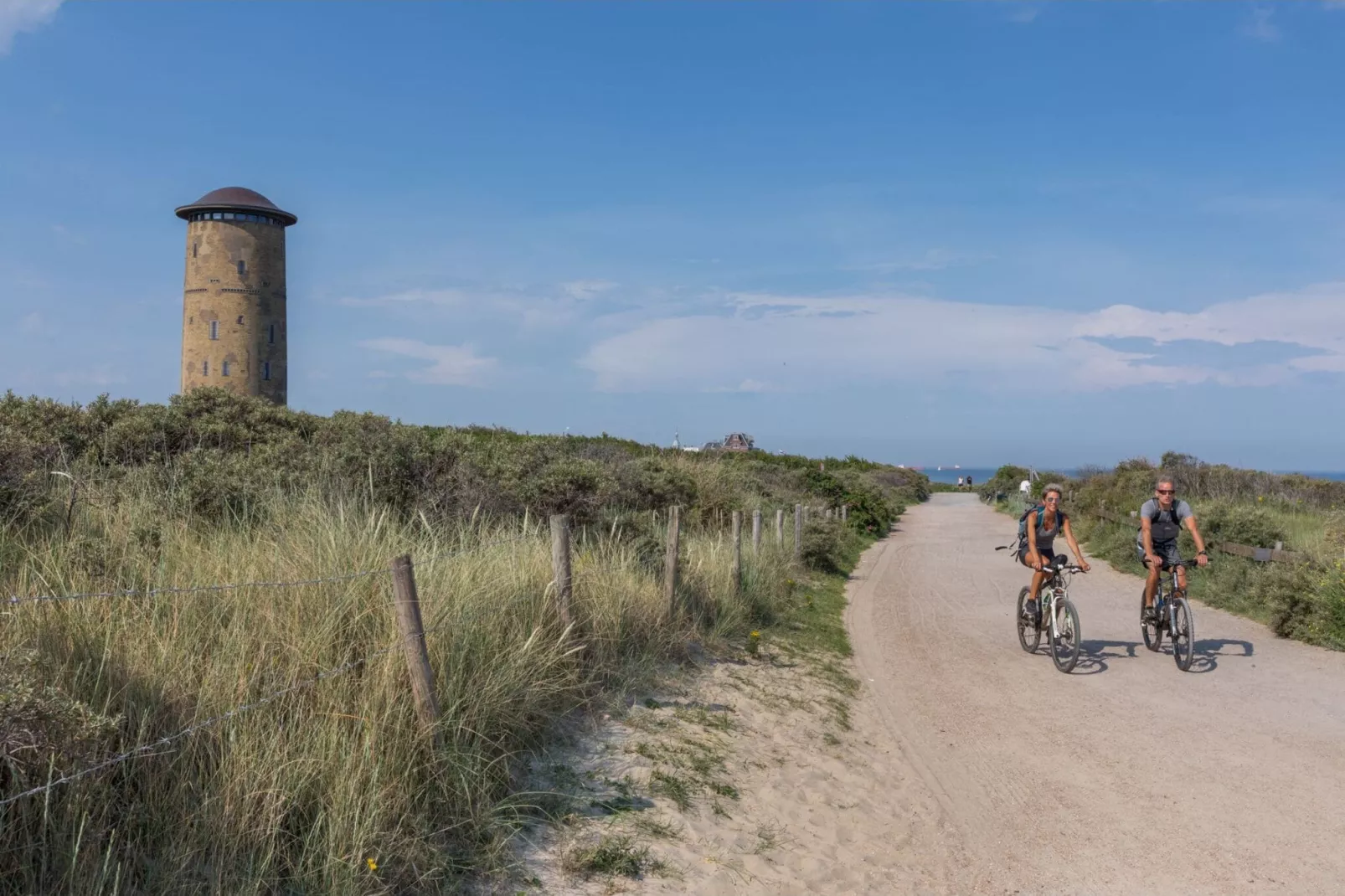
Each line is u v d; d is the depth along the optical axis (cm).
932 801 635
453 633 572
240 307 5572
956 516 4378
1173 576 1032
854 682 978
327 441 1254
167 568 568
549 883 445
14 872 319
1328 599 1124
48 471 765
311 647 502
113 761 350
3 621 421
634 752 624
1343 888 487
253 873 371
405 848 420
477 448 1329
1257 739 745
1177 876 506
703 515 1795
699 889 463
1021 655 1108
